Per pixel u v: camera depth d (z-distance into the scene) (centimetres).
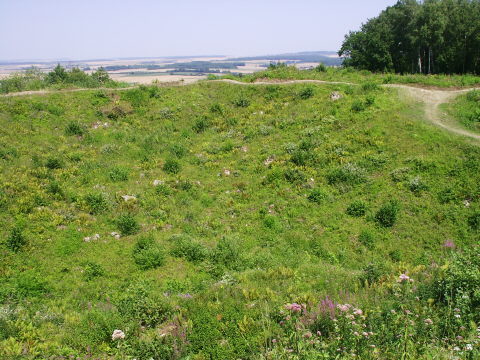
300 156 2648
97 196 2197
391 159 2456
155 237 1944
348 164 2495
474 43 4794
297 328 868
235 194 2448
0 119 2984
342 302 1120
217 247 1847
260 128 3247
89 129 3284
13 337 1102
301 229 2050
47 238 1834
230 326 994
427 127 2677
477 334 807
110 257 1759
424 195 2088
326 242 1923
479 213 1827
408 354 758
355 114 3100
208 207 2341
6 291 1441
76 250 1792
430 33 4856
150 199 2336
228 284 1432
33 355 1017
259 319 1030
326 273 1544
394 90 3500
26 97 3506
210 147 3111
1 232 1794
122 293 1467
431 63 5525
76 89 3938
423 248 1788
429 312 919
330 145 2770
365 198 2197
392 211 1969
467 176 2103
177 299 1357
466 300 891
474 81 3697
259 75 4434
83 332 1130
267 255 1800
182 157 2994
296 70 4691
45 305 1395
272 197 2364
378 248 1839
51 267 1652
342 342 813
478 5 4972
